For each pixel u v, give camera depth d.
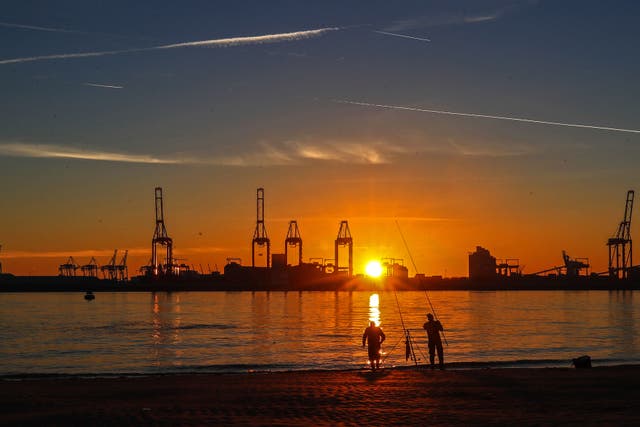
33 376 45.34
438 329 37.44
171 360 61.78
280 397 26.94
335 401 25.80
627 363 54.41
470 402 25.45
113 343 83.06
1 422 21.91
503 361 53.03
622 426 20.14
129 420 22.05
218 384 32.12
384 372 36.72
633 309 192.00
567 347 74.69
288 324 123.62
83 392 29.55
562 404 24.86
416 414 22.89
